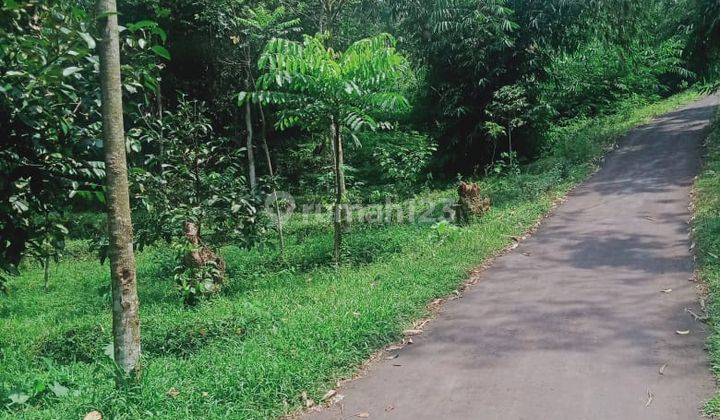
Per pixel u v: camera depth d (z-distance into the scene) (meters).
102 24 3.67
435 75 15.62
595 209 9.36
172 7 12.70
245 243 7.84
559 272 6.45
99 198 5.72
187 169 7.42
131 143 5.91
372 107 8.33
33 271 10.88
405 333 5.04
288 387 3.98
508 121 13.79
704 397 3.57
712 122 14.27
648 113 17.41
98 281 9.59
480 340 4.76
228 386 3.96
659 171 11.37
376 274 6.88
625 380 3.87
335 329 4.86
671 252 6.74
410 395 3.93
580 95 18.22
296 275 8.07
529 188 11.03
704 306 4.99
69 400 4.13
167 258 9.88
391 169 13.09
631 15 13.86
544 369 4.13
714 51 13.41
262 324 5.41
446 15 13.97
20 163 5.32
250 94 7.75
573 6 13.35
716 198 8.55
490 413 3.60
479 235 8.23
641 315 4.99
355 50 7.83
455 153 16.02
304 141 16.89
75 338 5.90
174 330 5.50
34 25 5.08
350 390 4.08
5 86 4.69
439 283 6.21
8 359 5.55
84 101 5.34
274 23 11.63
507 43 13.55
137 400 3.76
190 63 14.32
